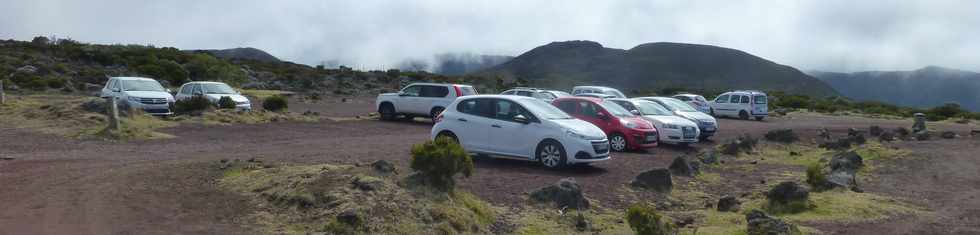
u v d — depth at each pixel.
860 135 21.50
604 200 10.21
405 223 7.39
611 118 17.36
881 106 60.66
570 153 12.61
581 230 8.38
